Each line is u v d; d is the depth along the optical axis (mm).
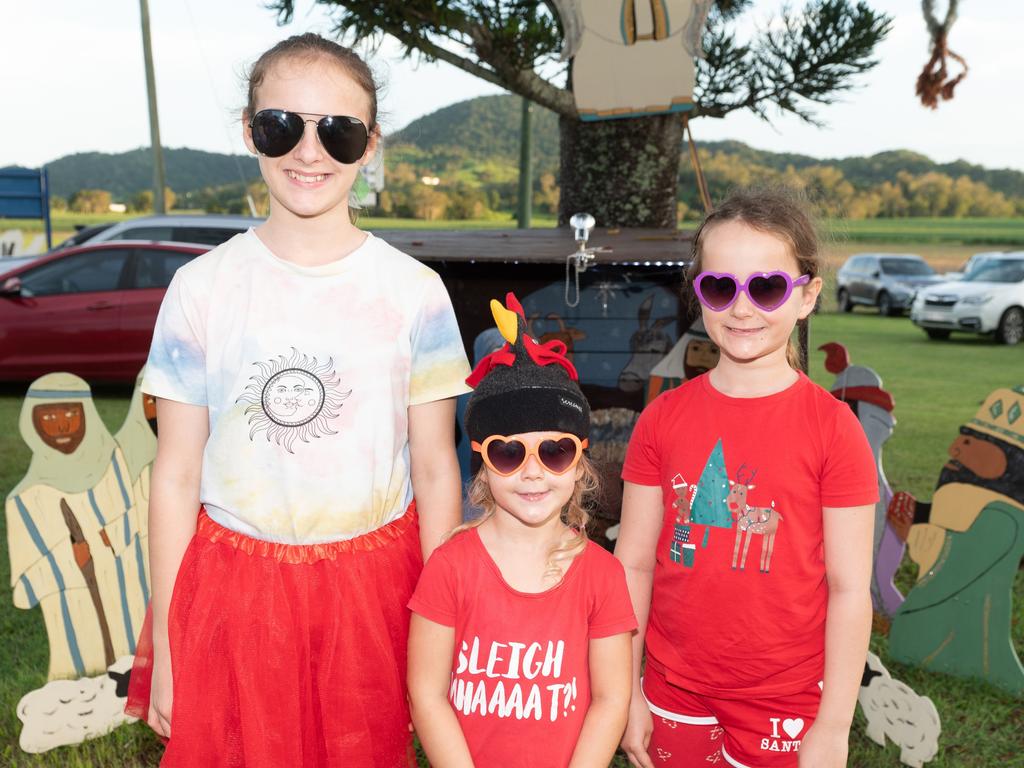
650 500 1823
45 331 7805
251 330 1562
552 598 1575
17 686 2844
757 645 1674
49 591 2715
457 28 4590
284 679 1574
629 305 3066
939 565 2951
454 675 1607
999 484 2834
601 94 4281
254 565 1576
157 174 17391
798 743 1711
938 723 2387
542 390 1530
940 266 34188
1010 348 13500
